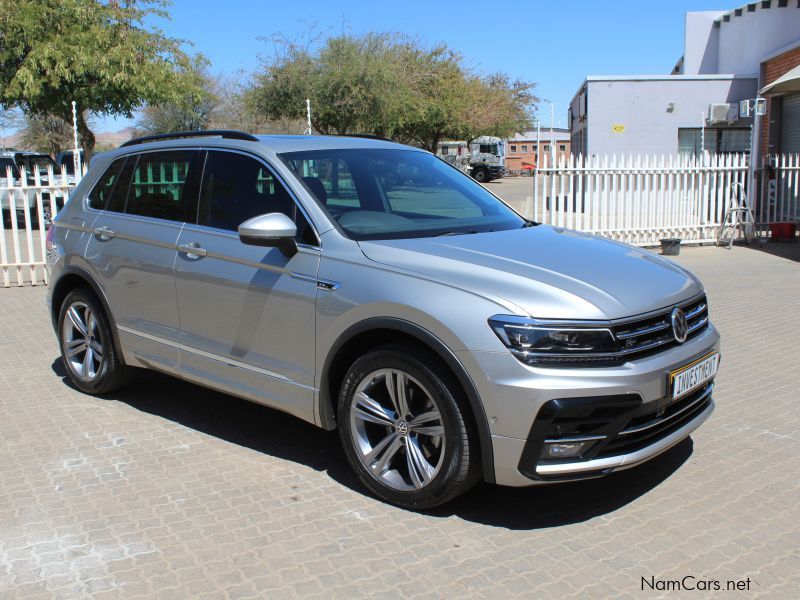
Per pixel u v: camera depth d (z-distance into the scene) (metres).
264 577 3.23
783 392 5.62
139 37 18.69
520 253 3.91
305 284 4.03
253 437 4.85
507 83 52.81
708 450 4.57
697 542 3.50
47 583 3.20
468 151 57.44
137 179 5.27
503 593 3.10
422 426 3.68
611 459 3.44
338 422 3.99
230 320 4.42
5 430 4.98
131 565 3.34
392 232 4.19
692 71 22.22
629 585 3.15
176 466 4.39
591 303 3.45
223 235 4.51
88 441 4.79
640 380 3.42
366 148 4.94
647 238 14.05
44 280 10.80
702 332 4.03
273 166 4.43
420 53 38.06
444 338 3.47
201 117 38.44
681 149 20.78
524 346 3.34
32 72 17.33
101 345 5.44
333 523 3.70
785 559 3.35
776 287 9.84
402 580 3.20
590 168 13.52
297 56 26.00
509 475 3.41
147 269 4.90
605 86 20.58
